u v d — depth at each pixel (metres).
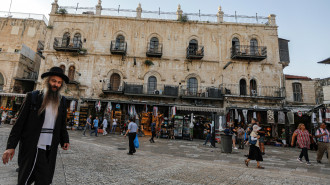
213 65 22.11
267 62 22.28
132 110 18.98
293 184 4.66
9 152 1.94
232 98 20.64
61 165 5.10
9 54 22.00
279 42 23.69
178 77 21.78
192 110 18.67
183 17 23.02
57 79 2.36
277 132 18.64
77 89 21.05
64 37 22.61
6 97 20.80
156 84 21.61
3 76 21.44
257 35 22.95
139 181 4.22
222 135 10.72
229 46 22.56
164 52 22.36
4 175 3.80
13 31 25.86
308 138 8.30
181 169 5.66
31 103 2.16
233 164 7.15
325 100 16.30
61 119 2.42
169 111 19.28
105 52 22.12
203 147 12.76
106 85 21.25
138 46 22.42
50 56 21.77
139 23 22.95
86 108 20.44
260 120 18.89
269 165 7.43
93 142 11.39
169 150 10.43
